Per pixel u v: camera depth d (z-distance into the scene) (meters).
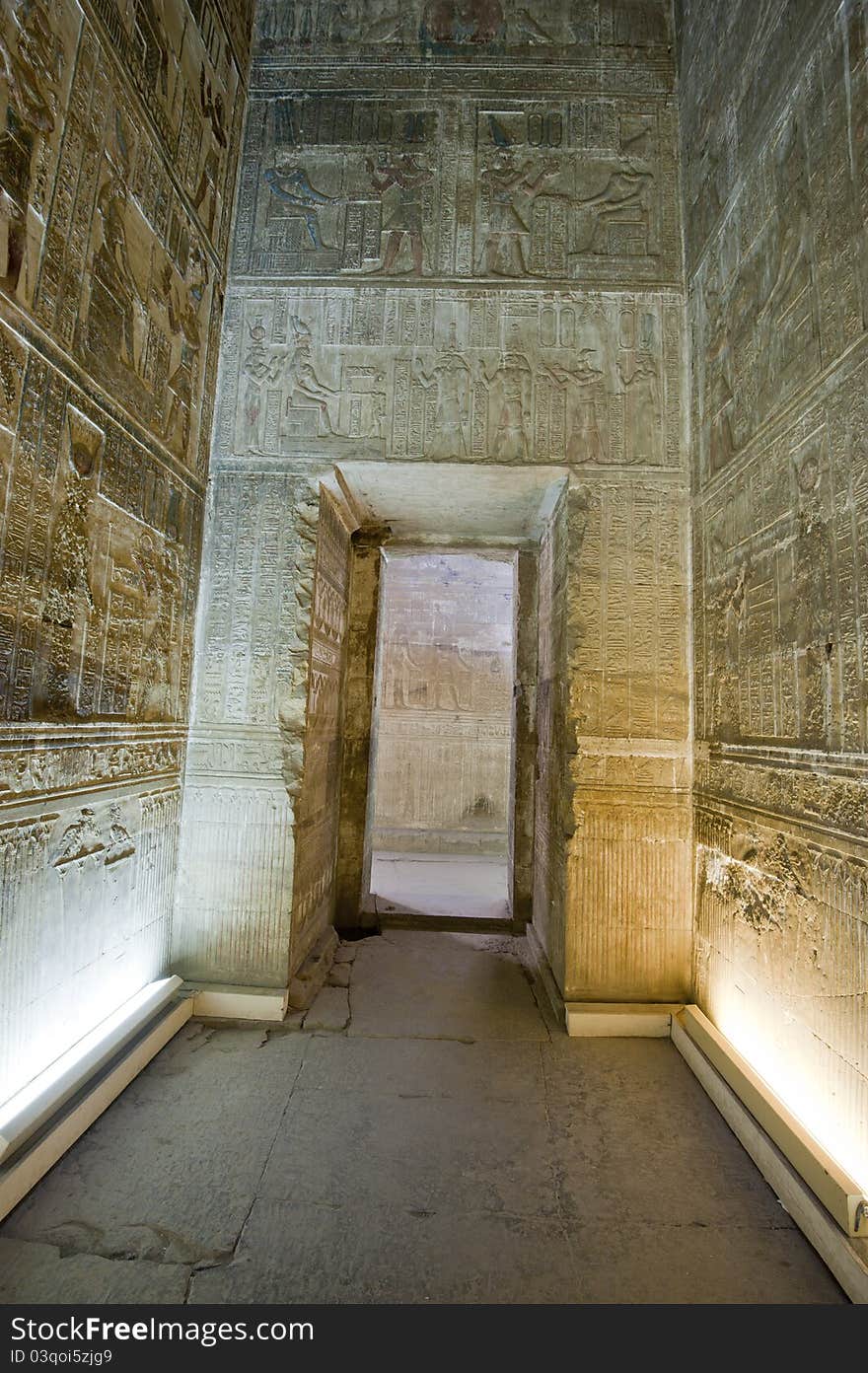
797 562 3.16
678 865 4.39
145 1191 2.62
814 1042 2.87
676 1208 2.65
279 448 4.71
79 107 3.05
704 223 4.48
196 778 4.47
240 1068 3.59
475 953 5.62
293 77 5.22
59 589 2.95
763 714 3.45
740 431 3.83
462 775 10.09
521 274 4.85
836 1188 2.41
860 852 2.58
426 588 10.31
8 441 2.57
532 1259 2.36
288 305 4.86
